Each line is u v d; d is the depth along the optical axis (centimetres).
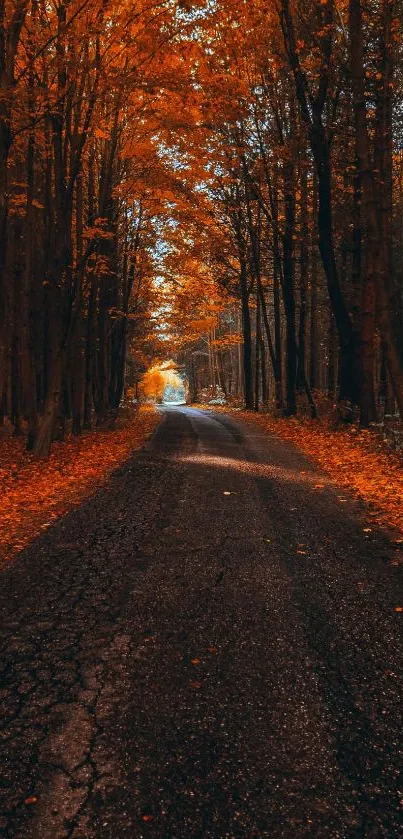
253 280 2855
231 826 213
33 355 1363
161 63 1043
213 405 4422
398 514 676
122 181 1574
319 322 3086
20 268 1705
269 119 1984
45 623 393
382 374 2494
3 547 580
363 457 1091
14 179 1548
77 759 251
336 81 1509
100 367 1994
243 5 974
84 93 1303
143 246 2119
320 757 252
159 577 481
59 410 1535
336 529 625
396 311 2200
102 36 1102
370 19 1281
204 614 405
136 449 1345
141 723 277
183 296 2247
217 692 304
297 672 324
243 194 2395
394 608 415
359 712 286
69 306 1280
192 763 248
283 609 413
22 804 224
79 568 507
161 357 4441
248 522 657
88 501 779
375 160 1333
